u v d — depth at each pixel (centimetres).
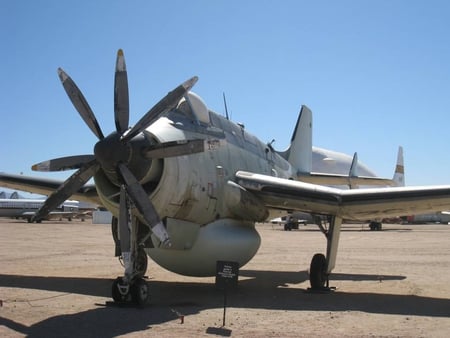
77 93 912
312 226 7006
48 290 1092
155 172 905
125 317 795
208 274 1125
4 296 1009
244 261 1173
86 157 926
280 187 1155
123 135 872
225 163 1157
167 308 886
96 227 5131
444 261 1898
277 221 6881
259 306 932
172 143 864
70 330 702
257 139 1454
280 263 1822
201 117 1117
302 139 2075
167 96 891
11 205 6856
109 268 1544
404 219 8050
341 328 741
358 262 1864
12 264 1633
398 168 5175
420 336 696
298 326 752
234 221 1162
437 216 7912
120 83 888
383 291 1154
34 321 762
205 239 1070
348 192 1102
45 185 1395
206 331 706
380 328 745
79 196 1307
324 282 1179
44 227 4994
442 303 984
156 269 1574
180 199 960
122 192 870
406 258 2034
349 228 6038
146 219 844
